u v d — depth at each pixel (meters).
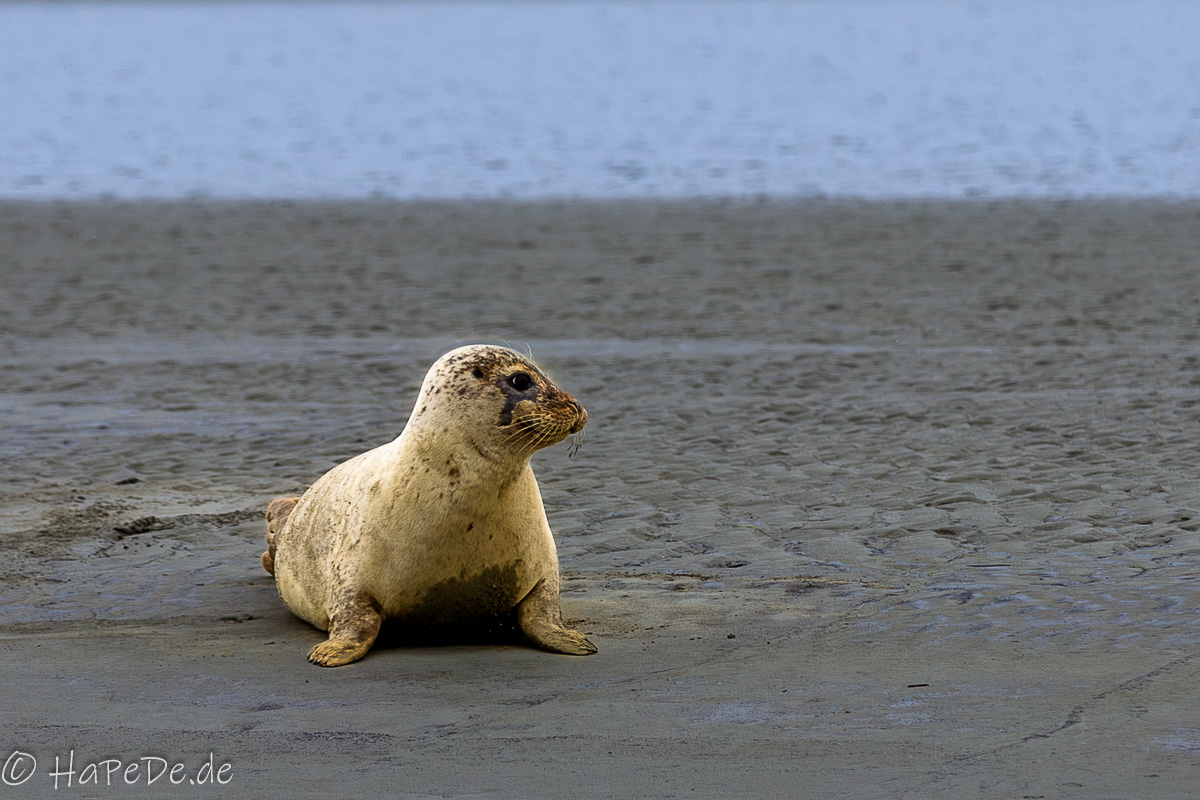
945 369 56.94
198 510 39.25
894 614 28.44
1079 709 22.56
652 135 177.38
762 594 30.41
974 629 27.23
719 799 19.56
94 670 25.94
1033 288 75.19
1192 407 48.91
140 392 56.03
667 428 48.56
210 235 102.19
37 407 53.66
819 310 71.00
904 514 37.19
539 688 24.47
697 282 79.88
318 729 22.64
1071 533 34.72
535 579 27.52
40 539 36.09
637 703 23.55
